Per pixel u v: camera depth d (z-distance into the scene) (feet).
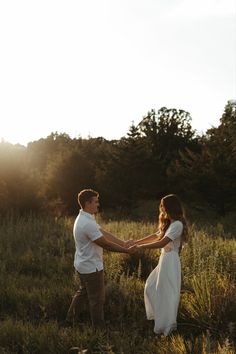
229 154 83.35
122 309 18.30
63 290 20.22
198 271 21.53
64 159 91.40
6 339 15.15
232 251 27.91
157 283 16.51
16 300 19.63
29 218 48.78
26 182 63.57
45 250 30.53
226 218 77.71
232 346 13.70
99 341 14.38
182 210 16.79
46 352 14.34
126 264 25.35
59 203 79.61
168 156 124.06
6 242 33.78
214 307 16.57
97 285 16.57
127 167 92.22
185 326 16.79
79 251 16.65
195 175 83.35
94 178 92.17
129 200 92.48
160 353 13.52
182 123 130.21
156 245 16.24
